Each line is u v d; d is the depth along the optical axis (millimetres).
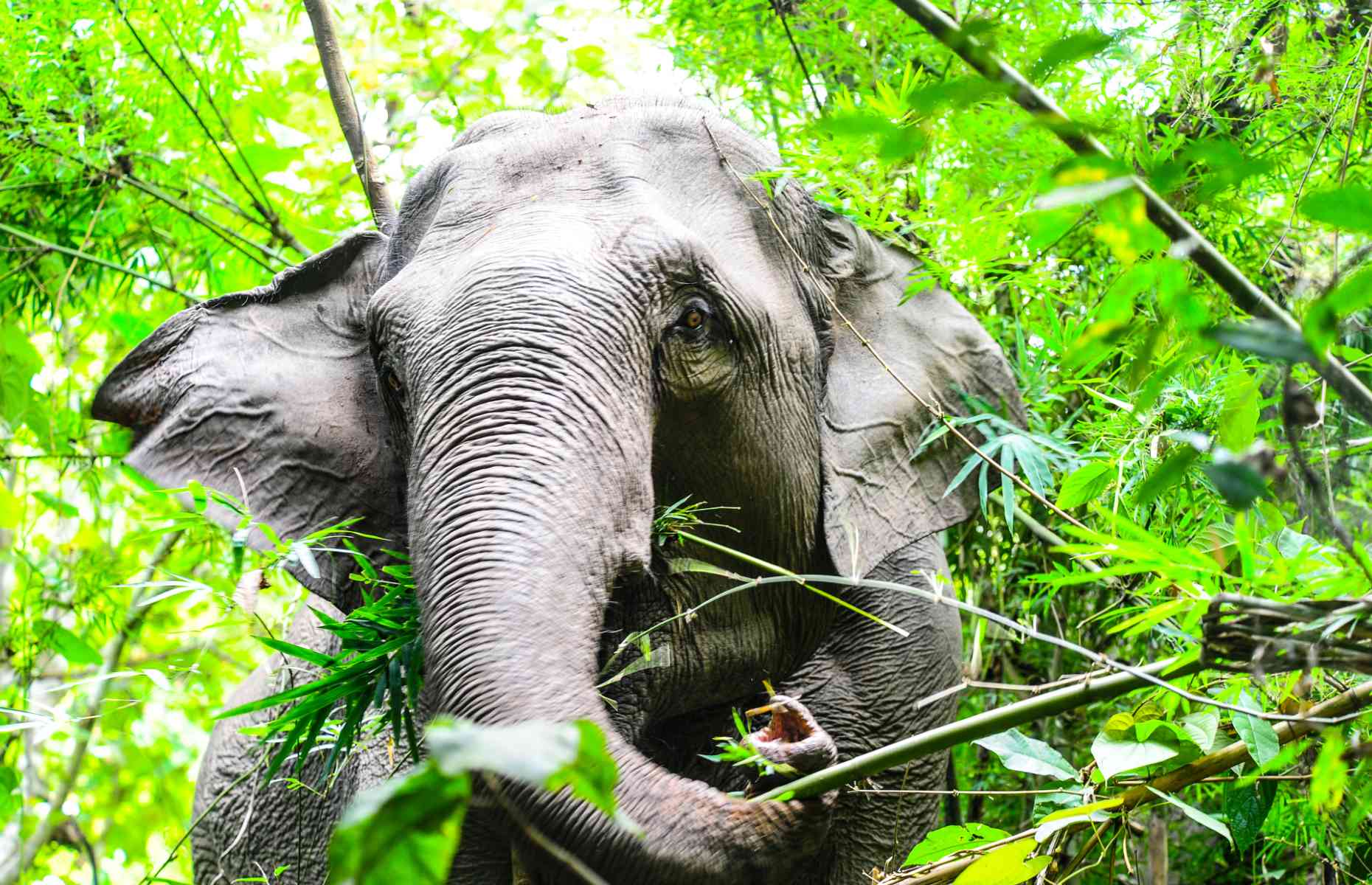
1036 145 3916
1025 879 2951
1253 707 3047
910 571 4242
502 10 6160
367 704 3564
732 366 3664
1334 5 4555
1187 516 3854
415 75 6363
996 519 4676
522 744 1482
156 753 7293
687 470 3654
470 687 2818
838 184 3795
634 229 3582
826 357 4000
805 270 3975
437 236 3727
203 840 5676
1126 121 4273
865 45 5059
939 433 3893
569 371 3289
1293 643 2262
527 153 3842
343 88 5145
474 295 3420
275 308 4297
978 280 4215
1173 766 3033
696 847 2725
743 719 4121
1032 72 1734
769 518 3814
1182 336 3635
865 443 3949
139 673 3498
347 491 3998
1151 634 4047
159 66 5531
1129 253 1775
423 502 3162
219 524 3957
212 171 6254
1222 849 5047
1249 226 4160
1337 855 3797
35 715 3447
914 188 4188
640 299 3498
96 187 5863
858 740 4113
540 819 2725
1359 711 2523
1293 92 4258
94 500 6027
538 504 3074
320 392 4117
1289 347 1755
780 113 5188
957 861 3020
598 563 3117
